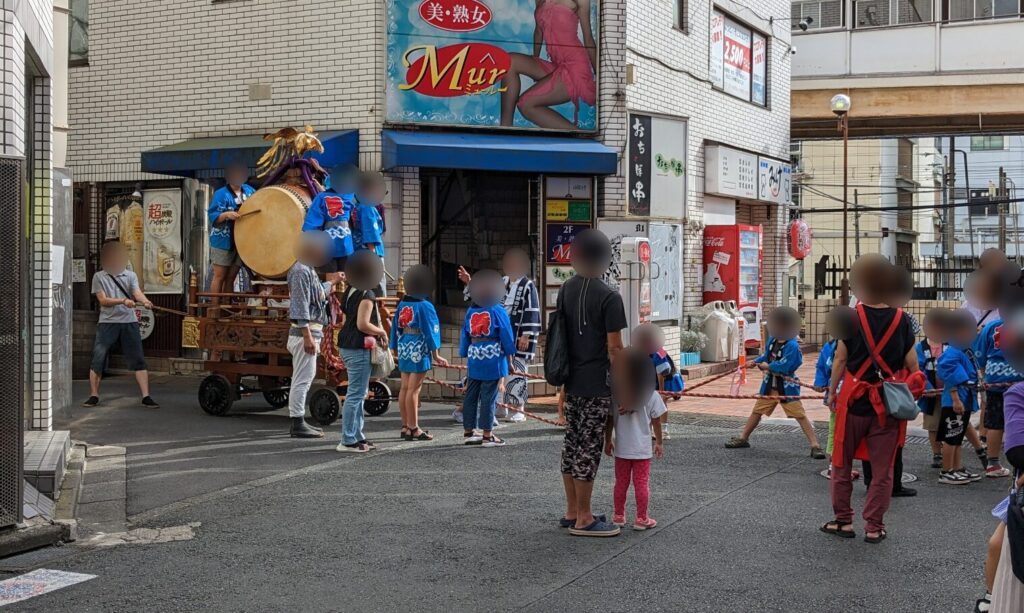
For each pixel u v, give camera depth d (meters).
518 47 15.05
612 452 7.07
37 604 5.35
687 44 17.83
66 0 10.41
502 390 11.44
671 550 6.43
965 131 25.62
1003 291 8.23
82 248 16.31
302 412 10.40
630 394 6.73
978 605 4.27
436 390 13.49
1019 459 3.77
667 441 10.66
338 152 14.12
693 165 18.17
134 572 5.94
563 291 6.88
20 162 6.26
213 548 6.45
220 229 11.70
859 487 8.48
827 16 24.84
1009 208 53.38
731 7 19.64
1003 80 23.42
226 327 11.59
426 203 16.38
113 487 8.18
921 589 5.66
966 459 9.91
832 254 35.53
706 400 14.09
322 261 10.49
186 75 15.70
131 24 16.12
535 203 15.66
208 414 11.84
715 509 7.56
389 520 7.16
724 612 5.26
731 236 18.56
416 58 14.57
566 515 6.99
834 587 5.68
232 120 15.40
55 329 10.62
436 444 10.16
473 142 14.43
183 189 15.81
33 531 6.42
